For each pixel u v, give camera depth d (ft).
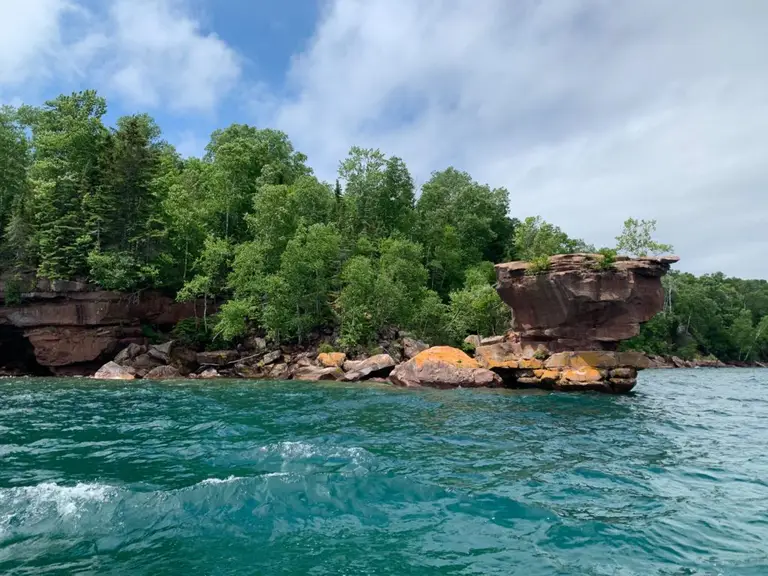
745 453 43.68
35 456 39.70
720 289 391.86
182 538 24.09
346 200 183.01
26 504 27.96
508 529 25.84
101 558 21.97
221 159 174.70
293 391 87.04
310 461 38.01
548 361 98.17
